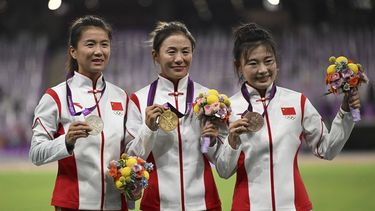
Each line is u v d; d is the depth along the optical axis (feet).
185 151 51.70
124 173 47.65
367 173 156.56
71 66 52.90
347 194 118.21
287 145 50.85
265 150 50.57
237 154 49.52
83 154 49.67
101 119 47.57
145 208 51.88
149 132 49.03
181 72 52.13
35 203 110.83
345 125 49.26
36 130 49.80
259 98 51.96
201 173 52.01
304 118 51.90
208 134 49.88
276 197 49.93
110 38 52.29
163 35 52.24
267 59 50.44
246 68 50.90
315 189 126.41
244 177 50.85
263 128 51.03
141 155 49.88
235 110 52.08
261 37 50.70
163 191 51.31
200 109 50.06
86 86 51.65
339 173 157.89
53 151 47.44
